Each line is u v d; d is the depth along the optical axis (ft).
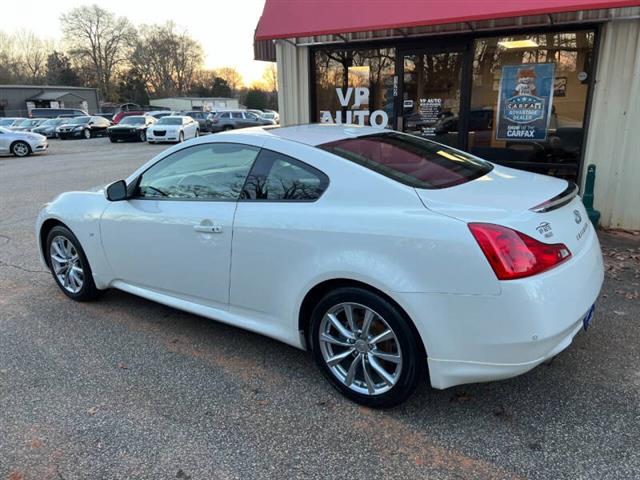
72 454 8.14
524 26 20.42
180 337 12.06
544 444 8.05
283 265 9.53
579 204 9.50
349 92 25.76
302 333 9.84
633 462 7.62
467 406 9.09
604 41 19.29
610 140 19.86
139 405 9.39
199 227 10.65
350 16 21.21
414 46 23.34
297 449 8.15
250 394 9.68
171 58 285.02
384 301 8.41
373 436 8.40
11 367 10.82
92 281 13.85
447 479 7.43
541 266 7.63
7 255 18.92
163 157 11.80
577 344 11.05
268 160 10.05
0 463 7.98
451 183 9.17
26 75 276.82
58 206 13.98
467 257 7.63
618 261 16.25
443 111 23.49
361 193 8.84
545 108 21.30
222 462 7.90
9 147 61.87
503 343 7.63
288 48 26.43
